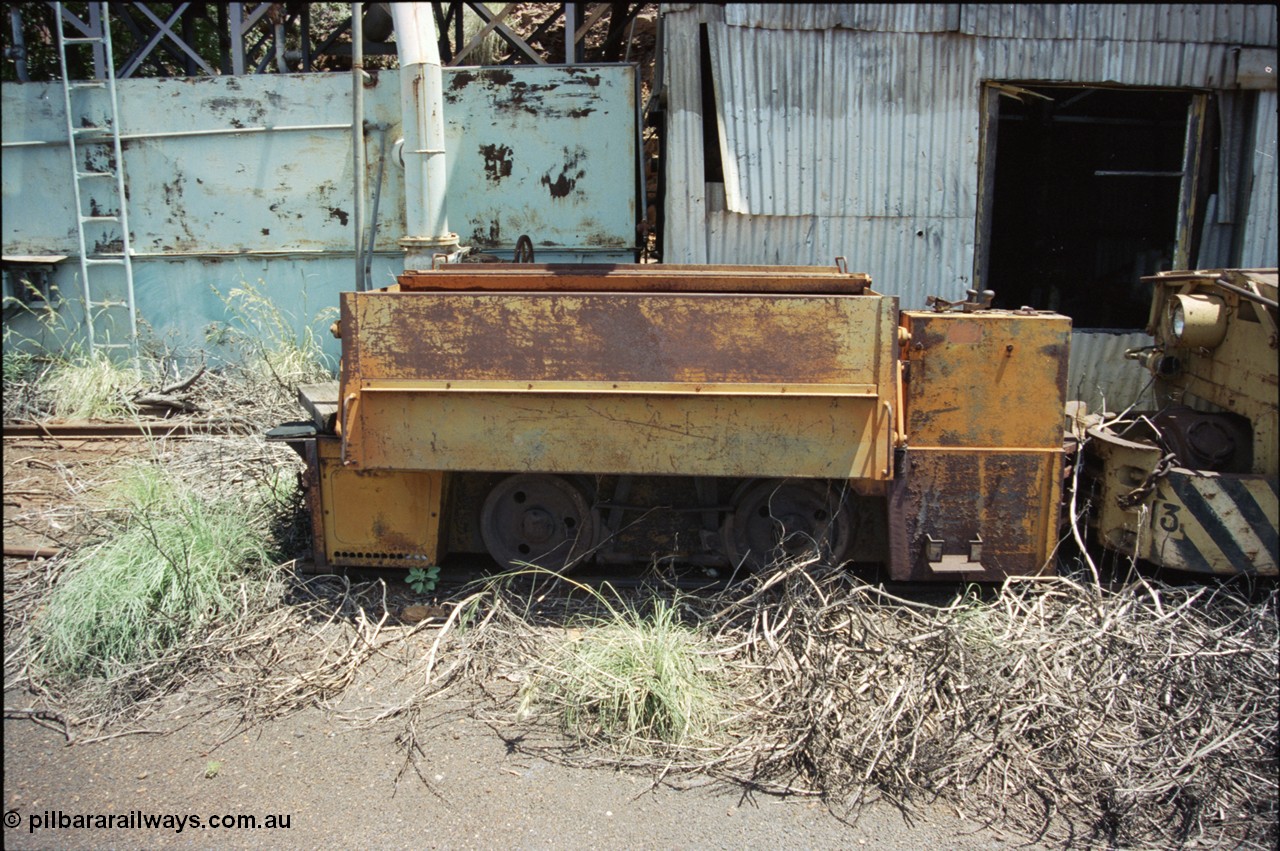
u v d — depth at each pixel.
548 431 4.07
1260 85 7.28
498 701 3.82
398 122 8.02
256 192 8.27
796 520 4.62
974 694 3.59
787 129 7.23
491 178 8.07
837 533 4.58
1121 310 10.37
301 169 8.20
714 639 4.07
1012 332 4.21
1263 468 4.38
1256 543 4.23
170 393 7.77
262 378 7.92
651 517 4.69
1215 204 7.64
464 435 4.09
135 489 5.39
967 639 3.85
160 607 4.17
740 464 4.05
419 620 4.42
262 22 11.59
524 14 12.27
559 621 4.41
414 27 7.04
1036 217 10.84
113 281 8.48
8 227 8.44
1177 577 4.68
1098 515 4.67
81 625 4.02
